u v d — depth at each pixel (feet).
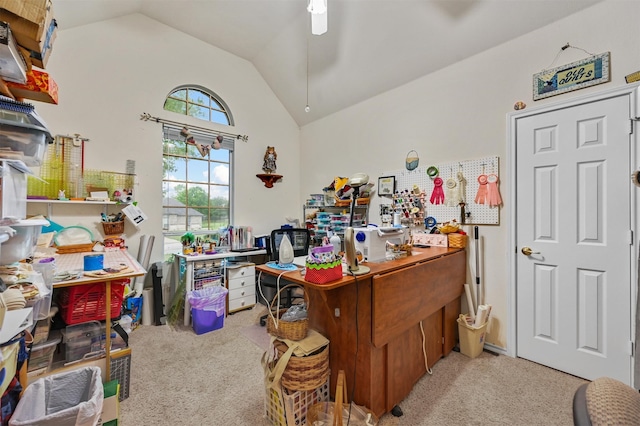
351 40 9.36
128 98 9.59
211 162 11.90
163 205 10.55
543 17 6.54
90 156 8.86
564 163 6.49
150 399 5.50
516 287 7.23
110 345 5.36
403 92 9.75
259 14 9.68
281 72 12.37
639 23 5.52
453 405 5.38
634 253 5.64
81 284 4.84
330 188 11.74
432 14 7.60
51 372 4.65
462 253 7.73
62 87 8.40
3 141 3.20
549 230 6.72
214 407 5.32
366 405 4.78
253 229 12.85
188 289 9.37
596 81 5.98
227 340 8.16
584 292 6.26
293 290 10.52
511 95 7.22
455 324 7.67
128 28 9.61
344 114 12.11
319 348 4.82
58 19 7.64
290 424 4.39
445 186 8.50
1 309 2.78
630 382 5.66
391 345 5.17
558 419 5.02
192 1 9.16
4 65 3.25
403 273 5.30
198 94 11.47
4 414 3.52
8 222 3.26
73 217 8.64
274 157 13.43
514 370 6.59
